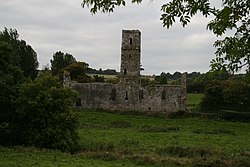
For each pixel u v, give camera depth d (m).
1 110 49.56
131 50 88.88
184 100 86.44
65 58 142.62
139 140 53.62
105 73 188.25
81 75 126.88
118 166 35.62
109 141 52.31
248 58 12.82
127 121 74.38
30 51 101.00
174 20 12.30
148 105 87.12
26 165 33.91
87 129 63.00
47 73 54.78
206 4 11.98
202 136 58.69
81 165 35.16
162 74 156.75
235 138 57.81
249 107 90.69
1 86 48.41
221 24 11.83
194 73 156.25
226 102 91.62
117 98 88.00
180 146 47.59
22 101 48.69
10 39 96.75
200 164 37.06
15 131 49.00
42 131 47.03
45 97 48.66
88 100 88.31
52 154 41.19
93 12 12.75
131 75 88.31
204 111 92.06
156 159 38.84
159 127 67.44
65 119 47.62
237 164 37.03
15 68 52.41
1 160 36.12
